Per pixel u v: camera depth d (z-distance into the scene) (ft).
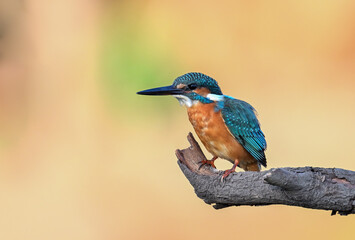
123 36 54.34
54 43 52.24
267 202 16.39
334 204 15.49
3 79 51.26
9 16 51.13
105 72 52.19
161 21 56.90
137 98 50.83
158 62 54.03
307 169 15.69
